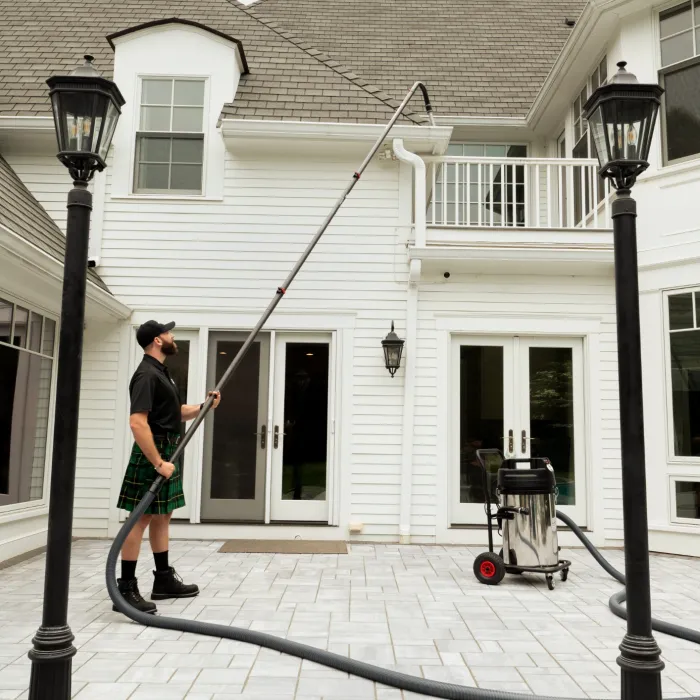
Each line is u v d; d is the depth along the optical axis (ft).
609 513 21.38
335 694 9.20
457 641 11.48
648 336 21.18
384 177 22.70
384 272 22.27
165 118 22.82
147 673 9.86
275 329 22.03
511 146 29.22
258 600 13.98
